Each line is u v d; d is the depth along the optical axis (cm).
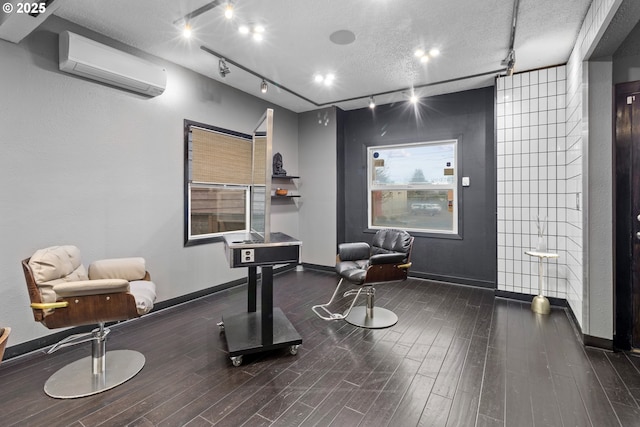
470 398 185
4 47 222
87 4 231
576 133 277
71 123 258
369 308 307
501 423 164
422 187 452
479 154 405
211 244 380
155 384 198
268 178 226
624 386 195
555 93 331
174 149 336
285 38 279
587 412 172
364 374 210
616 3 185
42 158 242
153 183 318
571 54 298
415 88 404
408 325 290
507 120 359
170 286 336
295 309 332
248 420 167
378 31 266
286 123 499
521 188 352
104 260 255
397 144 464
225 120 392
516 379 204
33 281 187
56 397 184
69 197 258
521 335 268
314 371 214
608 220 241
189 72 348
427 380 203
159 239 325
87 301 190
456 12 238
